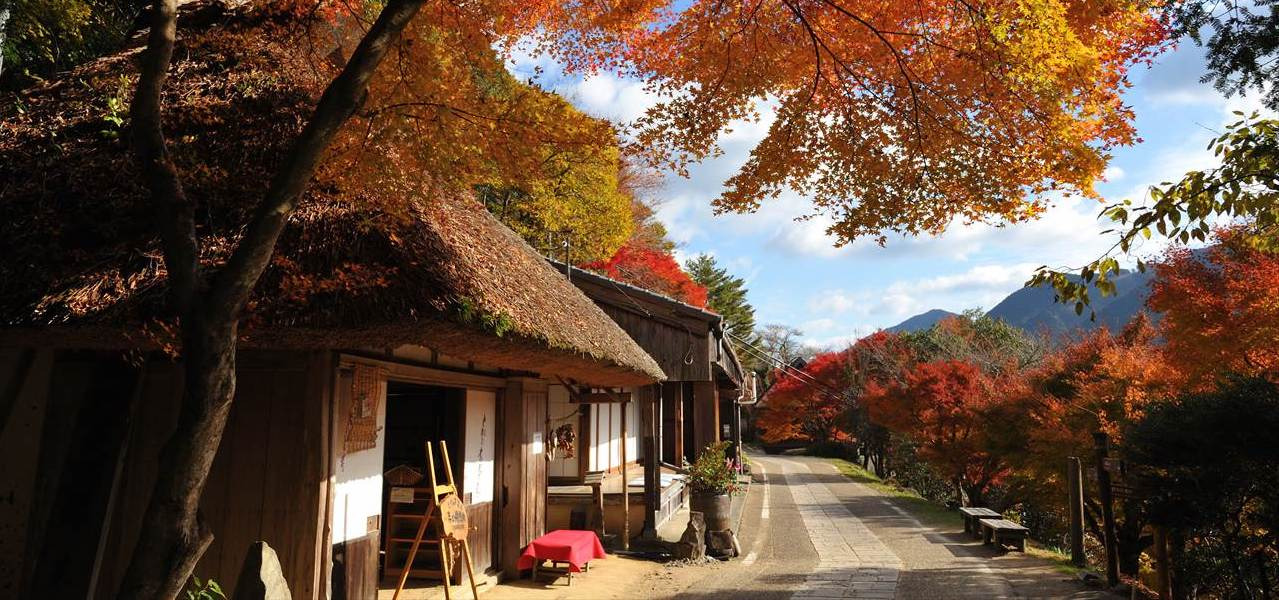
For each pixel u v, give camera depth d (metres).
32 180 4.93
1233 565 7.09
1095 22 4.52
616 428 13.91
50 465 4.59
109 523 4.53
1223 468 6.03
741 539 11.18
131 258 4.28
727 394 21.58
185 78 5.75
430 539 7.23
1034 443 14.58
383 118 4.12
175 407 4.74
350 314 3.96
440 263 4.29
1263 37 4.06
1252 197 4.40
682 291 24.25
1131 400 11.73
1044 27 4.47
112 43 9.89
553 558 7.49
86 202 4.71
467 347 4.82
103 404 4.76
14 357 4.74
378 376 5.50
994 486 18.88
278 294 4.02
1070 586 7.62
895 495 18.70
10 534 4.49
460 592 6.63
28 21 8.20
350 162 4.18
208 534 2.97
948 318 33.62
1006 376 20.05
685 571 8.49
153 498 2.86
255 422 4.70
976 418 17.53
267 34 6.23
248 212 4.47
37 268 4.31
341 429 5.00
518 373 7.95
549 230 17.59
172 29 3.18
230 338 2.97
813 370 34.16
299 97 5.34
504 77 4.64
